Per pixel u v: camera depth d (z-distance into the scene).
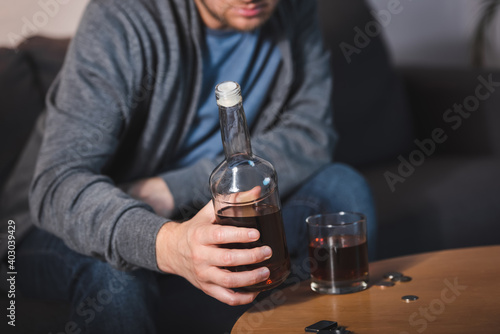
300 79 1.47
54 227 1.07
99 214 1.01
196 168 1.25
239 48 1.34
